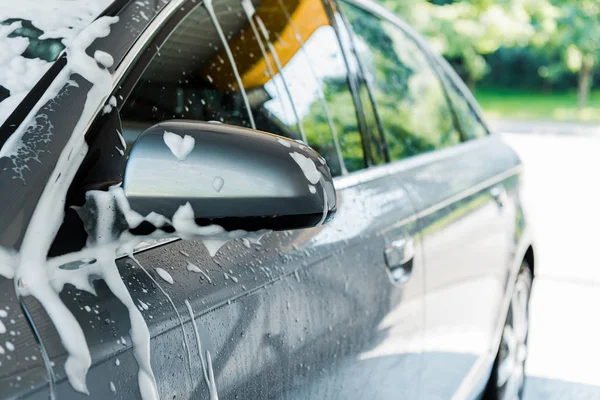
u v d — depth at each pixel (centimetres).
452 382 285
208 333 151
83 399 123
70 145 138
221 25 197
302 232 194
